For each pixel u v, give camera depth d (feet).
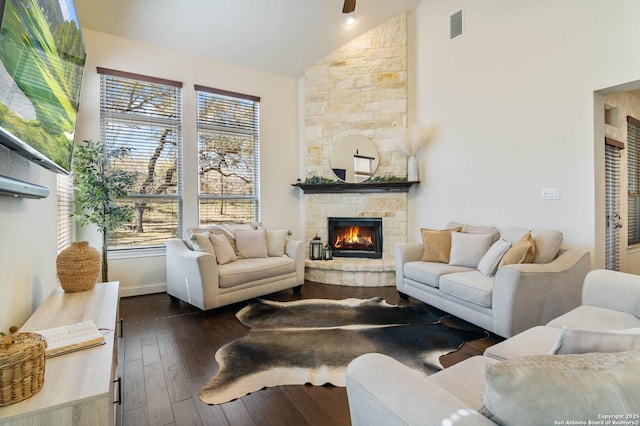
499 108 12.15
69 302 6.24
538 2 10.92
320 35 15.17
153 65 13.38
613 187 13.16
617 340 2.73
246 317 10.43
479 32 12.78
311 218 16.65
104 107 12.51
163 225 13.78
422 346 8.26
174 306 11.67
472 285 9.13
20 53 4.10
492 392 2.38
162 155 13.74
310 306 11.53
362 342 8.50
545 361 2.40
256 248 13.25
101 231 11.41
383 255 15.76
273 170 16.63
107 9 11.53
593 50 9.64
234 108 15.58
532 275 8.09
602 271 6.89
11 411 2.99
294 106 17.26
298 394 6.27
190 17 12.50
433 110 14.78
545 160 10.84
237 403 6.00
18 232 5.54
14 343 3.29
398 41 15.61
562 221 10.44
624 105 13.88
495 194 12.34
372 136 15.98
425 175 15.20
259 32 13.98
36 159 5.11
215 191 15.10
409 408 2.69
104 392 3.31
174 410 5.79
